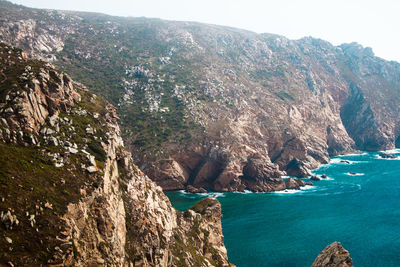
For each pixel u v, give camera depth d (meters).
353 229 85.25
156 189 46.78
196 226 53.34
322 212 100.00
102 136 33.81
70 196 25.03
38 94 29.88
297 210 102.50
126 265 29.30
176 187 130.88
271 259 68.44
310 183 136.12
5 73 30.50
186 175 137.25
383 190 123.94
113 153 34.44
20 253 19.86
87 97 39.94
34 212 22.02
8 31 137.38
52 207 23.20
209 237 55.44
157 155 131.88
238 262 67.44
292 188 130.25
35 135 27.73
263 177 132.12
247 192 127.88
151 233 34.25
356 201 111.06
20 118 27.05
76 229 23.86
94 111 37.22
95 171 28.78
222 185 129.88
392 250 72.12
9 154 24.42
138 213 34.66
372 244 75.50
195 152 137.88
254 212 101.19
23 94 27.80
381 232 82.94
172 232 44.09
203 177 134.62
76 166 27.89
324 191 125.31
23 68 31.27
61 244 21.72
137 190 37.56
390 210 100.88
